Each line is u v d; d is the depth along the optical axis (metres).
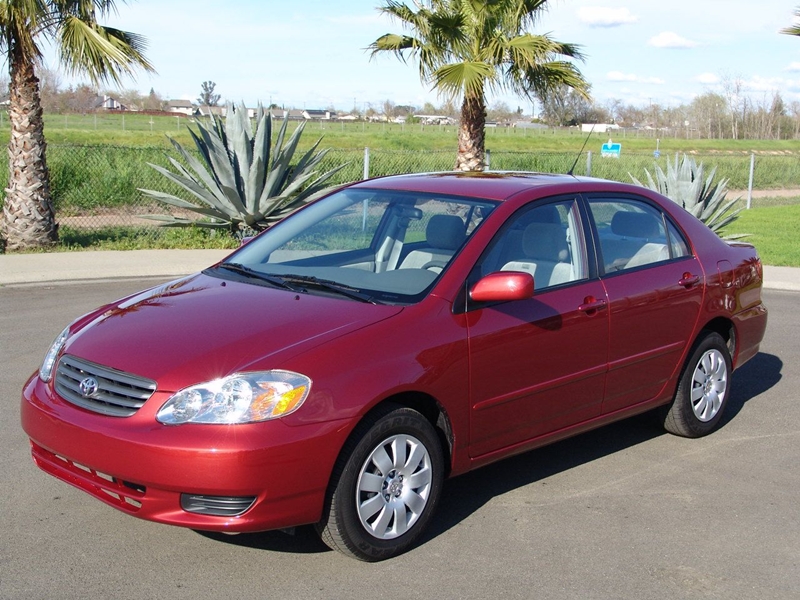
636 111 71.38
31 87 12.41
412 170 21.25
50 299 9.54
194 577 3.77
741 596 3.74
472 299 4.30
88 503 4.50
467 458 4.33
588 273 4.95
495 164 23.78
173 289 4.69
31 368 6.86
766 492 4.92
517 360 4.43
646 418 6.18
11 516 4.32
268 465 3.53
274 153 13.93
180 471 3.50
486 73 13.91
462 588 3.74
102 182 18.38
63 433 3.79
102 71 12.23
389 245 4.85
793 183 33.75
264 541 4.13
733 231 17.83
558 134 62.09
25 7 11.52
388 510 3.94
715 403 5.86
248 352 3.75
